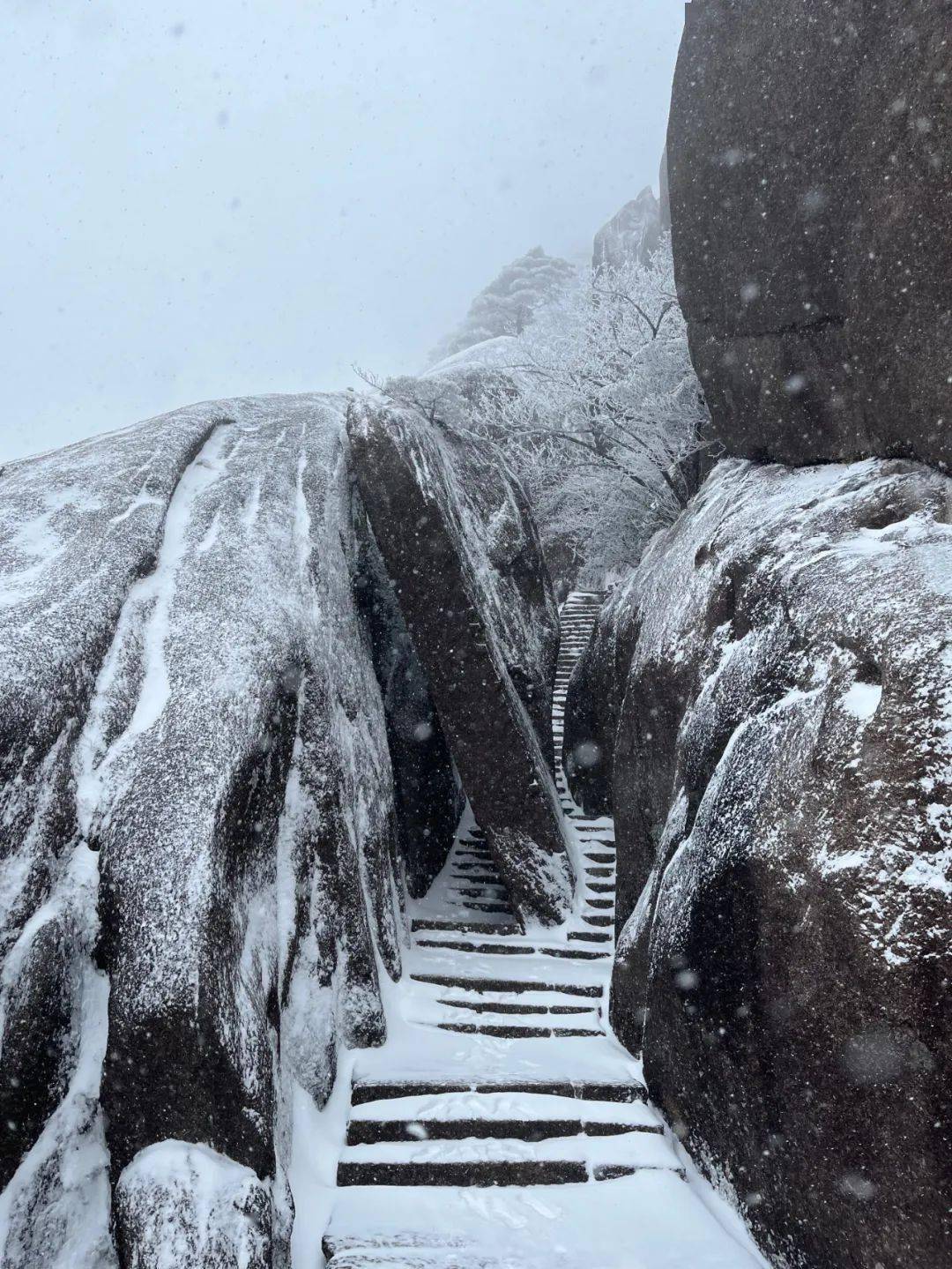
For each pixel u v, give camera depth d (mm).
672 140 7523
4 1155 3428
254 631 5547
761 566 5090
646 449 12023
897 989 2955
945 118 4059
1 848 3828
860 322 4969
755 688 4531
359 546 8867
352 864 5773
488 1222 4238
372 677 7895
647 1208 4336
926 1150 2879
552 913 7570
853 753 3375
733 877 4016
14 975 3619
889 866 3086
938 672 3113
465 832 10477
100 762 4461
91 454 6938
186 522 6473
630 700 7148
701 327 7508
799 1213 3629
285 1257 3814
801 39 5578
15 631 4512
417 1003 6266
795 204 5859
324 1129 4793
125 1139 3734
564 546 18344
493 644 8078
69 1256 3482
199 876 4078
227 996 3916
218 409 8727
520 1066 5465
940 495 4371
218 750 4629
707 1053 4340
